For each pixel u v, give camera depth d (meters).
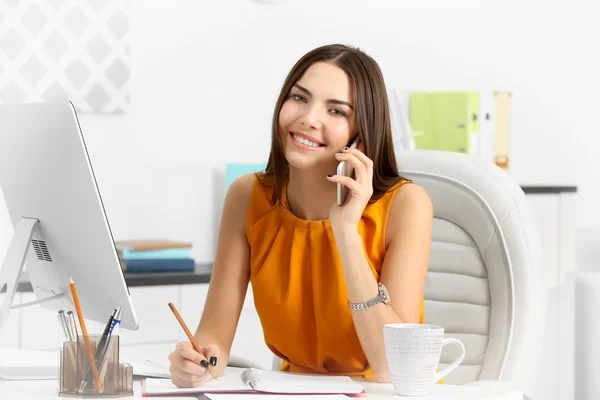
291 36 3.53
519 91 4.10
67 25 3.08
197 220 3.36
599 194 4.34
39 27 3.04
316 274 1.59
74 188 1.33
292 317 1.62
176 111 3.30
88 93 3.12
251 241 1.71
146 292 2.83
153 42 3.25
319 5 3.58
